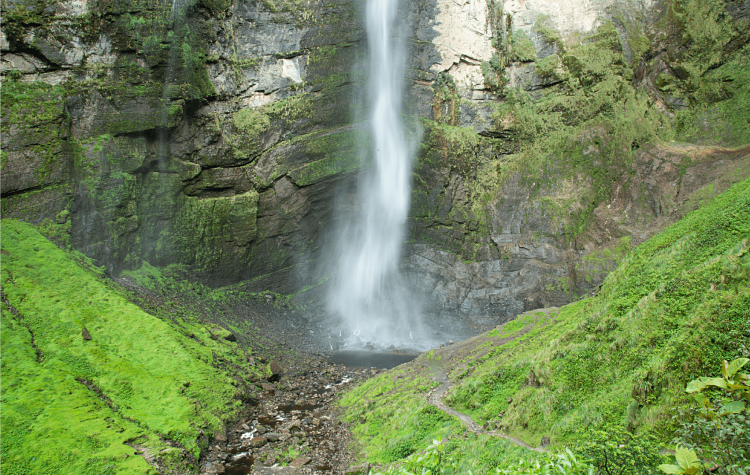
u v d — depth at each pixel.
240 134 32.22
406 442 14.98
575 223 37.09
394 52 37.72
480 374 17.33
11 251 21.02
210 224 31.89
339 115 35.84
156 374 18.50
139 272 27.98
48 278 20.69
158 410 16.69
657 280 14.59
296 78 34.31
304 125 34.69
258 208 33.84
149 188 28.97
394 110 38.03
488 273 38.94
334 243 38.88
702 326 9.12
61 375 16.52
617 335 12.58
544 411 12.21
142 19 27.36
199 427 16.50
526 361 15.59
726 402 4.69
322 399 21.83
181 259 30.77
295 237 35.84
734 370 4.20
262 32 33.00
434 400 17.27
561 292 35.66
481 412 14.96
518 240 38.47
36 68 24.81
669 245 17.88
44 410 14.74
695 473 3.92
